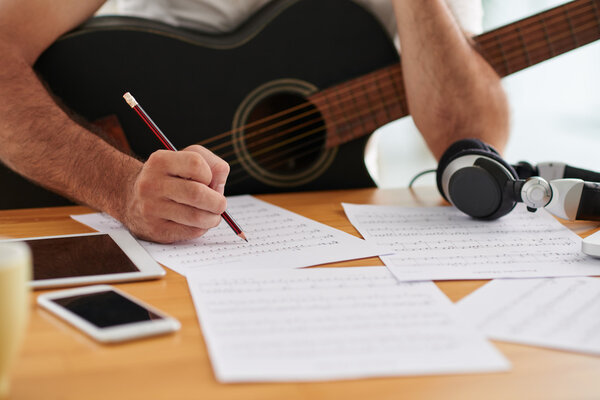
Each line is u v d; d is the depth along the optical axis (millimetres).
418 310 689
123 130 1425
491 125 1399
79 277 787
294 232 1028
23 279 474
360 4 1502
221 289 752
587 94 5172
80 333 630
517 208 1189
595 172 1115
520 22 1439
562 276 812
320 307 696
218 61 1435
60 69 1380
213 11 1597
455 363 572
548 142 4945
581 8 1430
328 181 1492
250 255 906
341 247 937
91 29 1386
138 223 984
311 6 1446
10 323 467
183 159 953
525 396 526
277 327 643
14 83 1219
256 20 1480
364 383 542
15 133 1174
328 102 1464
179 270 842
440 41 1353
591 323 664
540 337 628
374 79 1466
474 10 1621
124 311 672
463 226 1065
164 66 1420
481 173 1059
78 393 521
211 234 1030
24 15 1285
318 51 1461
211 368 566
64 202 1413
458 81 1366
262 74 1452
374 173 1766
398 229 1048
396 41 1614
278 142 1483
